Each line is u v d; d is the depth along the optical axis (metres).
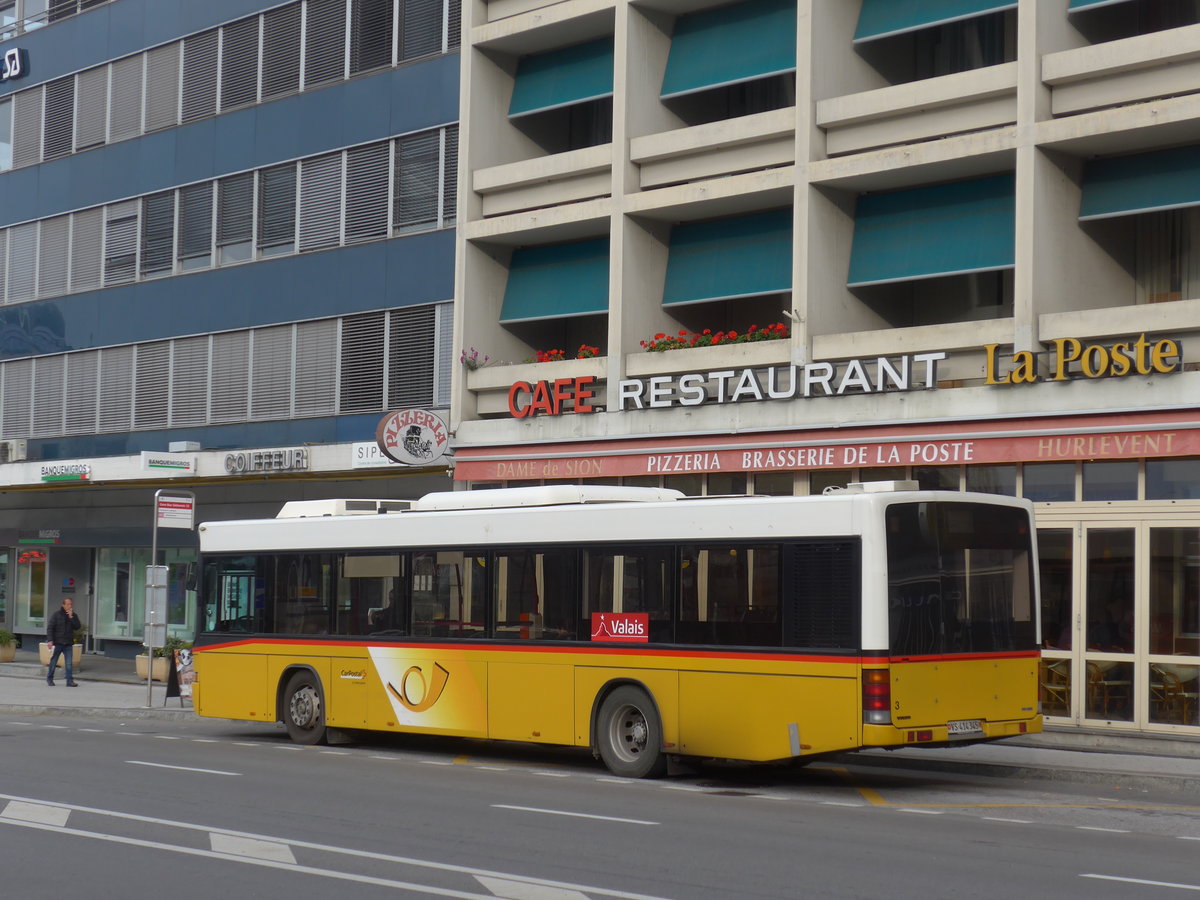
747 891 9.65
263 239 33.31
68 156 38.59
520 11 27.55
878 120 22.62
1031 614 16.11
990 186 22.09
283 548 21.06
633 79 25.66
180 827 12.35
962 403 20.92
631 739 16.69
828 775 17.16
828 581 15.05
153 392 35.66
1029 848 11.60
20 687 31.23
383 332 30.45
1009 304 22.67
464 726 18.27
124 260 36.81
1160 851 11.56
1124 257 21.45
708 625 15.95
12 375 39.66
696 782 16.22
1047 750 18.78
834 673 14.85
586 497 18.20
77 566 39.84
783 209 24.67
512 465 26.52
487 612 18.16
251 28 34.03
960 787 16.11
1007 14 22.64
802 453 22.50
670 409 24.33
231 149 34.22
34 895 9.52
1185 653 19.02
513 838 11.82
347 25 31.83
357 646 19.77
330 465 30.56
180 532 35.41
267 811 13.36
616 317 25.31
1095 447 19.53
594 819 12.98
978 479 21.16
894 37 24.03
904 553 14.97
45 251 39.03
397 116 30.56
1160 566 19.30
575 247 27.58
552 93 27.66
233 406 33.59
